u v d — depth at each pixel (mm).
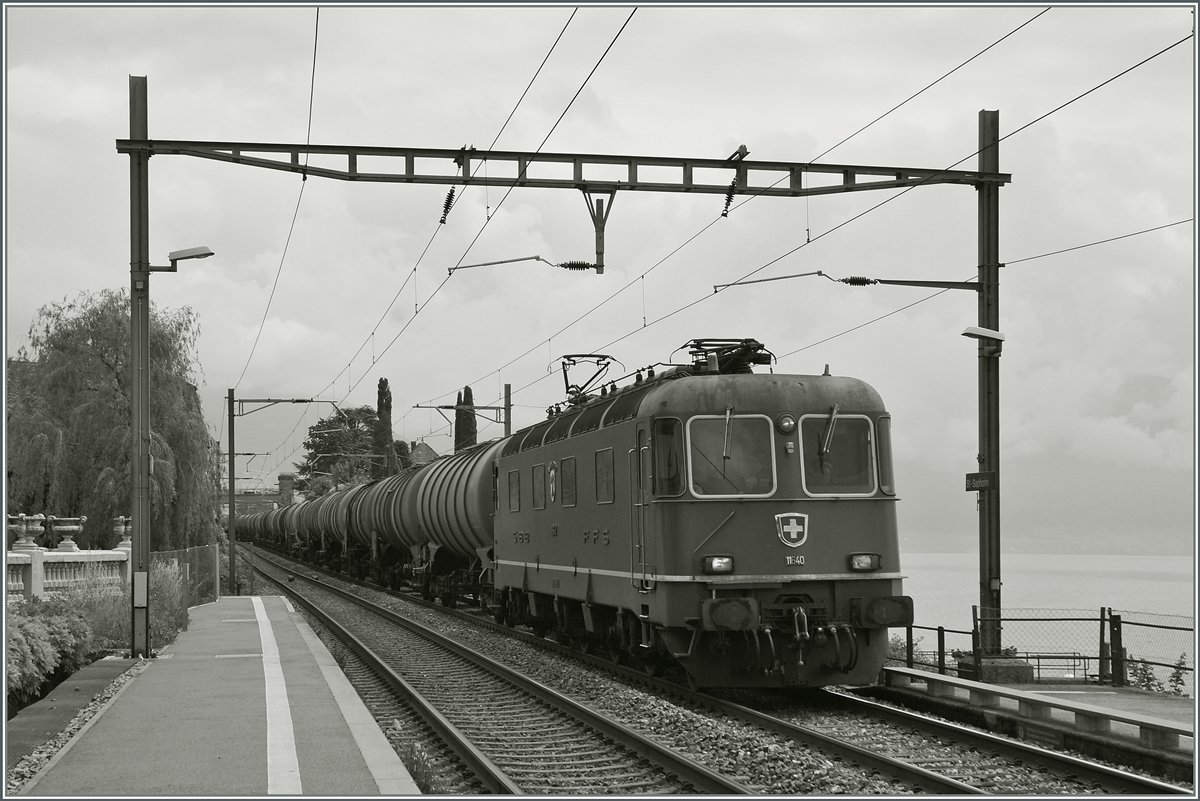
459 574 29094
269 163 15453
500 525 22016
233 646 18203
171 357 29812
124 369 28578
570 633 18188
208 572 31438
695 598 12891
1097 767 8859
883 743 10555
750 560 12992
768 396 13383
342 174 15500
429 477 29938
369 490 39969
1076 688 13695
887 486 13492
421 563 31875
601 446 15633
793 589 13062
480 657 16656
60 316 28703
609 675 15820
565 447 17516
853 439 13508
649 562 13531
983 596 14789
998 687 11797
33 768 9422
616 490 14930
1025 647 23922
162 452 28375
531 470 19672
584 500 16438
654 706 12352
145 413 16375
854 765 9594
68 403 27984
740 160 16078
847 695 13266
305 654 17016
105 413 27578
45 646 12820
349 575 45312
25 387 28172
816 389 13555
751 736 10625
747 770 9570
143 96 15703
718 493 13078
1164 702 12383
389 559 38188
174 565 22797
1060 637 27391
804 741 10594
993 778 9109
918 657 17859
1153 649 16672
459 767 9758
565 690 14445
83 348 28234
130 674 14680
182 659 16344
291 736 10242
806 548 13109
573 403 18984
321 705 12000
